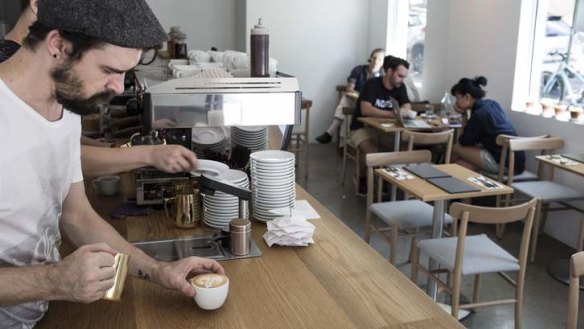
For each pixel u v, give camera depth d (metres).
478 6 4.48
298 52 6.35
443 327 1.08
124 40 0.83
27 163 0.93
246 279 1.26
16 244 0.96
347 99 6.07
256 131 1.81
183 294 1.19
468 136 3.83
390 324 1.08
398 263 3.21
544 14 3.93
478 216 2.18
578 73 3.67
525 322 2.54
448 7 4.94
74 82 0.86
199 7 6.57
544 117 3.74
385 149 4.45
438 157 4.26
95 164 1.44
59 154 1.02
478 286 2.59
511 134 3.75
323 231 1.57
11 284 0.86
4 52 1.01
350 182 4.94
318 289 1.22
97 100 0.91
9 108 0.90
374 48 6.44
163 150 1.46
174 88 1.49
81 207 1.22
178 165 1.45
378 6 6.27
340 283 1.25
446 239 2.55
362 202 4.36
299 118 1.55
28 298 0.87
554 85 3.90
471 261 2.31
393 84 4.66
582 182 3.44
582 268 1.59
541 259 3.28
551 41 3.90
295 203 1.79
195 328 1.06
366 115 4.60
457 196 2.55
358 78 6.15
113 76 0.89
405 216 2.87
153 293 1.20
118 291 0.95
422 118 4.52
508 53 4.12
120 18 0.82
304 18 6.27
